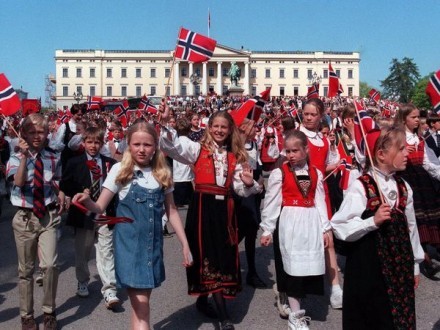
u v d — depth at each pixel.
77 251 5.84
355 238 3.71
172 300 5.77
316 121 5.79
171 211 4.33
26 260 4.84
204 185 4.97
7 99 5.76
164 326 5.04
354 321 3.76
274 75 102.56
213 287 4.84
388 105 26.36
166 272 6.84
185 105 46.72
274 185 4.88
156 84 102.00
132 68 102.25
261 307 5.51
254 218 6.07
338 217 3.79
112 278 5.49
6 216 10.73
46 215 4.85
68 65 102.69
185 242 4.30
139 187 4.04
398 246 3.68
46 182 4.84
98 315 5.34
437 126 7.73
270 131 8.34
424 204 6.26
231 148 5.10
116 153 8.76
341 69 102.06
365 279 3.70
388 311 3.62
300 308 5.14
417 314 5.23
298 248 4.71
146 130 4.02
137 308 4.04
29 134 4.82
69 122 9.62
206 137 5.08
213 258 4.87
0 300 5.83
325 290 6.06
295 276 4.68
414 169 6.29
